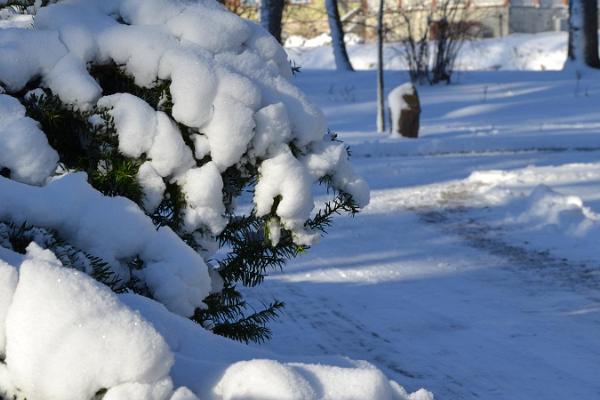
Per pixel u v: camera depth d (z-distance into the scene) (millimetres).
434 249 11391
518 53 52188
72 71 3896
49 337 2309
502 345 7422
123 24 4145
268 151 3998
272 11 33906
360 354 7195
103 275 3354
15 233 3287
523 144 21453
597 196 14383
